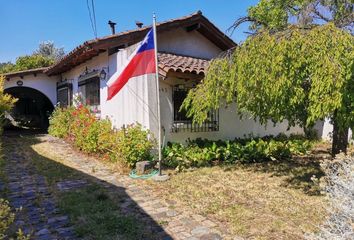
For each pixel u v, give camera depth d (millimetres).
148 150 8906
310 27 6551
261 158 10336
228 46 13164
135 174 8227
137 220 5305
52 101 17875
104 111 11977
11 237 4617
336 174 4387
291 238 4668
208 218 5434
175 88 10125
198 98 7898
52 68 15367
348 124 5641
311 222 5227
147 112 9484
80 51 11180
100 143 10211
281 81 5570
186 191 6898
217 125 11367
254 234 4809
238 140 11516
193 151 9656
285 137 13430
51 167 9086
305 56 5547
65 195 6520
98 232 4820
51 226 5055
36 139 15156
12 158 10383
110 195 6566
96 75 12352
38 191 6816
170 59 10211
